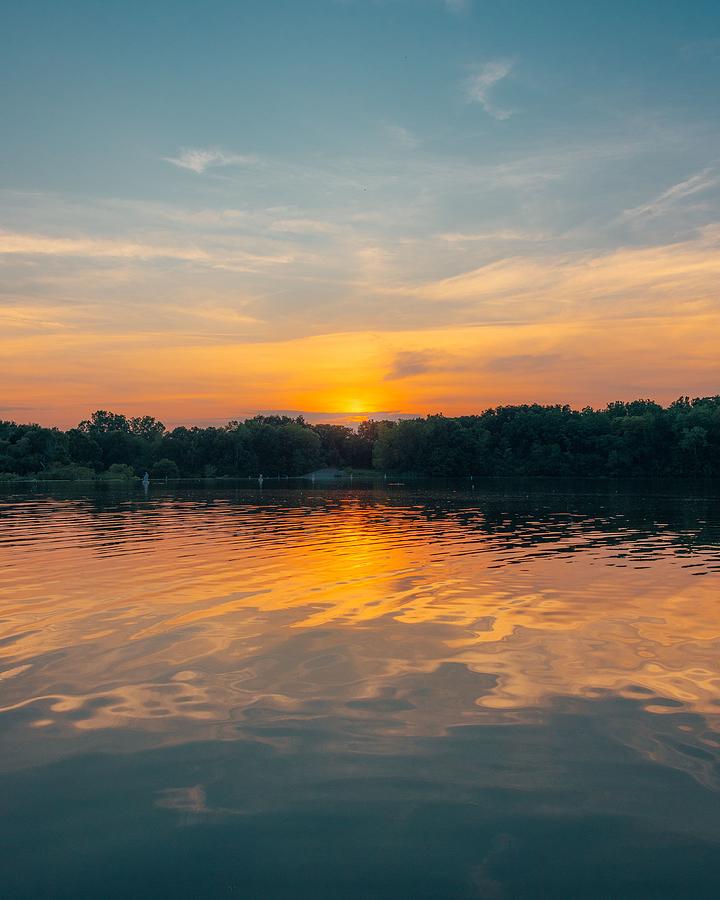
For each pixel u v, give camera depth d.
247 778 7.37
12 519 40.84
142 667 10.93
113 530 33.31
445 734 8.40
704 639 12.34
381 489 94.69
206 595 16.55
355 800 6.93
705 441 149.62
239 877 5.79
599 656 11.37
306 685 10.09
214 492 85.19
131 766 7.64
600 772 7.45
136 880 5.76
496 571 19.78
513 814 6.68
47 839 6.32
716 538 28.28
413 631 13.02
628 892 5.59
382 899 5.52
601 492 78.31
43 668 10.88
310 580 18.53
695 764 7.59
